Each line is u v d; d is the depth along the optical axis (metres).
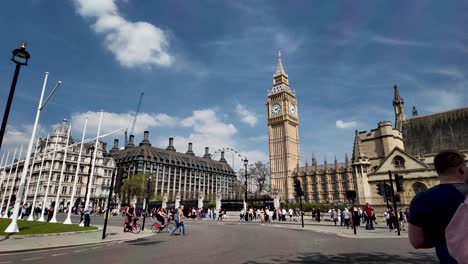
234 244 16.41
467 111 58.47
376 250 13.80
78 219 44.88
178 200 64.88
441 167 3.72
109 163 110.81
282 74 142.12
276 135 134.12
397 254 12.58
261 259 11.45
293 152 131.75
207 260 11.29
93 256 12.38
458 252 2.55
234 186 80.56
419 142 61.84
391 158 42.66
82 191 99.19
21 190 19.73
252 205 54.69
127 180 99.19
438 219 3.30
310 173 123.56
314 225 34.59
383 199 40.56
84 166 101.81
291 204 57.06
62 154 95.94
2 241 15.72
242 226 32.69
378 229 28.41
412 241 3.57
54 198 91.38
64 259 11.62
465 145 55.38
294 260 11.20
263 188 75.06
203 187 178.00
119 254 12.94
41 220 31.81
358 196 42.41
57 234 19.44
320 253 12.95
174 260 11.32
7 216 38.88
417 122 64.81
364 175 42.75
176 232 24.86
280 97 136.88
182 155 177.00
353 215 23.42
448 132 58.97
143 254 12.91
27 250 13.63
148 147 159.62
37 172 92.94
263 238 19.64
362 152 43.75
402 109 70.75
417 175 39.91
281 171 128.12
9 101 15.76
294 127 136.75
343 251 13.52
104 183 107.06
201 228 29.58
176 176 163.75
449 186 3.47
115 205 94.06
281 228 29.44
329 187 118.69
